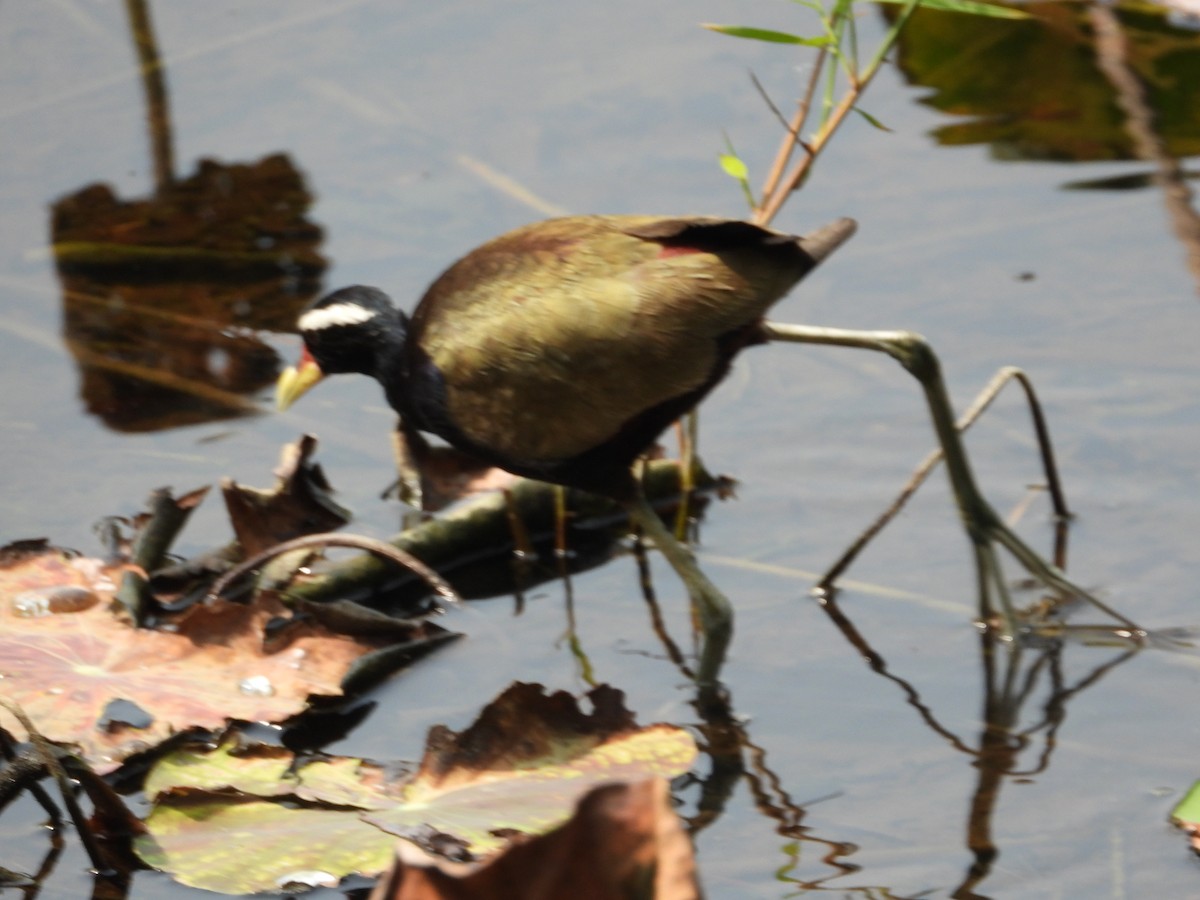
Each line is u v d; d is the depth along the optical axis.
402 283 11.50
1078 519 9.16
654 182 12.37
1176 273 11.22
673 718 7.78
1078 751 7.40
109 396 10.75
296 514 9.27
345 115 13.65
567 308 7.79
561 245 8.00
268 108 13.79
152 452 10.11
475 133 13.23
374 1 15.34
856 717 7.74
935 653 8.24
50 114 13.84
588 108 13.42
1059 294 11.10
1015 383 10.30
